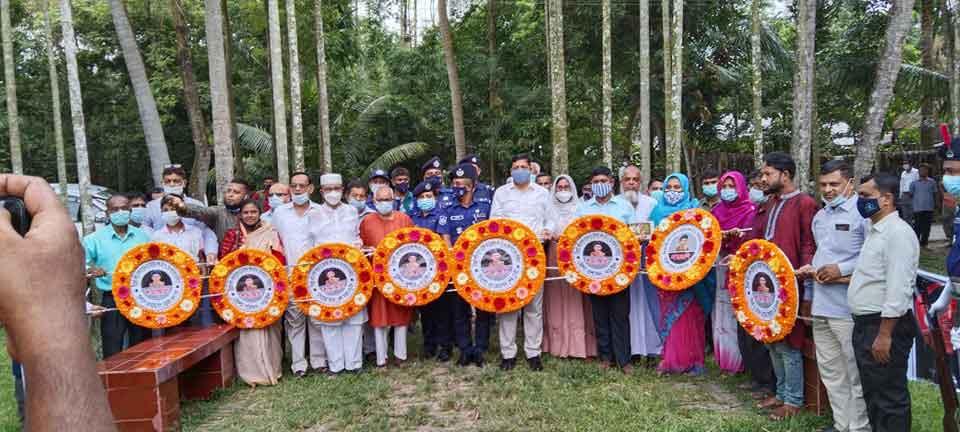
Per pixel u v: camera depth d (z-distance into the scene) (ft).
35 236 2.39
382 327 22.12
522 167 22.38
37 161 62.49
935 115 52.80
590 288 20.70
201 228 23.30
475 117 56.13
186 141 66.80
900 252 12.98
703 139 59.21
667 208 21.89
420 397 19.20
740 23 51.65
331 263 21.53
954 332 13.98
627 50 49.85
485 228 20.99
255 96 62.54
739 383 19.74
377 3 67.00
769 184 17.13
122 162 67.82
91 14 59.88
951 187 14.23
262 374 21.18
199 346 18.61
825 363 15.40
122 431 16.11
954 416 13.92
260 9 50.31
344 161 62.80
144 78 31.09
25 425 2.39
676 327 20.68
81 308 2.46
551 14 34.47
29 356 2.29
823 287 15.10
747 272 17.21
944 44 50.60
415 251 21.59
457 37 58.29
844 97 59.57
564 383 19.88
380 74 69.56
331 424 17.34
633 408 17.69
